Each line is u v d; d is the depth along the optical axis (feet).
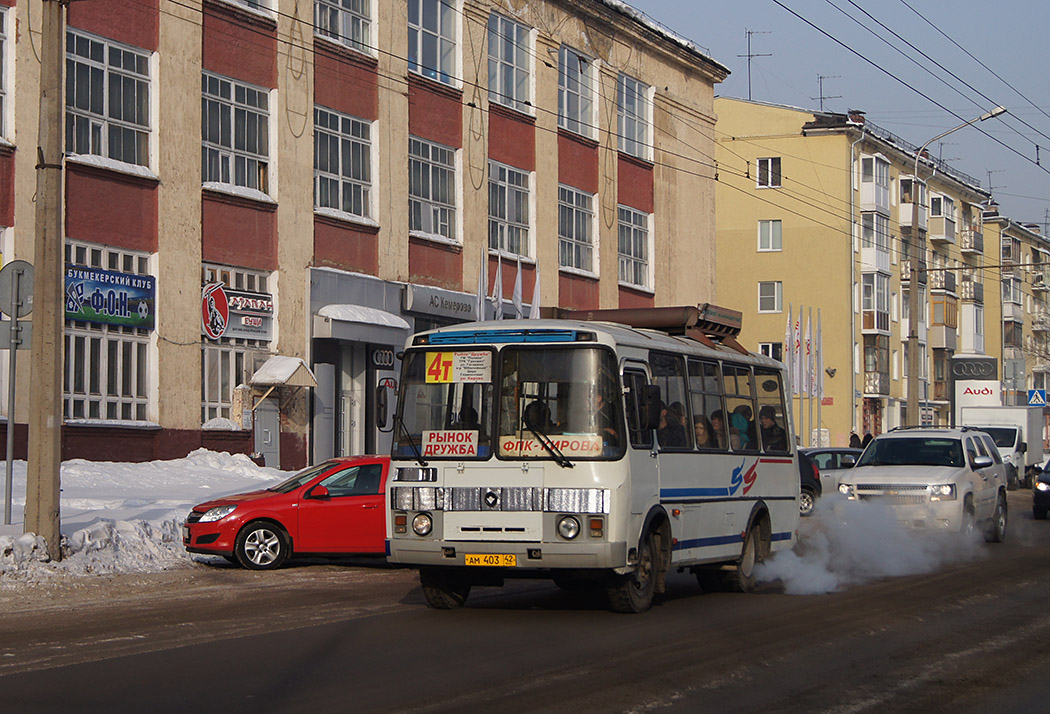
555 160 126.52
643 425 38.81
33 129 77.97
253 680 28.22
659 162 144.97
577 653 32.17
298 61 97.60
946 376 246.88
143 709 25.14
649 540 40.22
